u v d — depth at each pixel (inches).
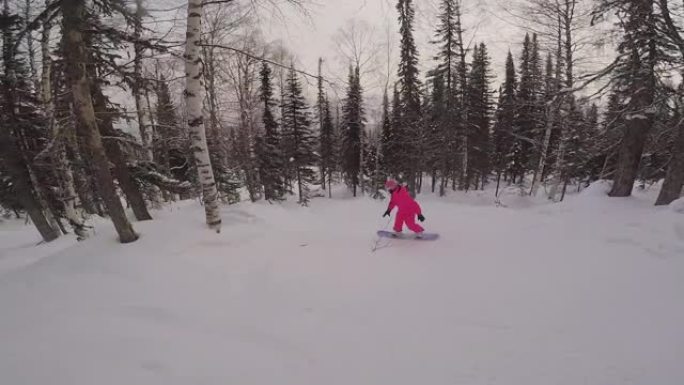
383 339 148.0
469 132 1054.4
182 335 148.8
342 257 244.4
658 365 123.3
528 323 155.9
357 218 534.0
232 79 577.3
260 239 265.1
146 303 174.2
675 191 362.9
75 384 116.6
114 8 227.9
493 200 905.5
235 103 594.9
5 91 454.0
